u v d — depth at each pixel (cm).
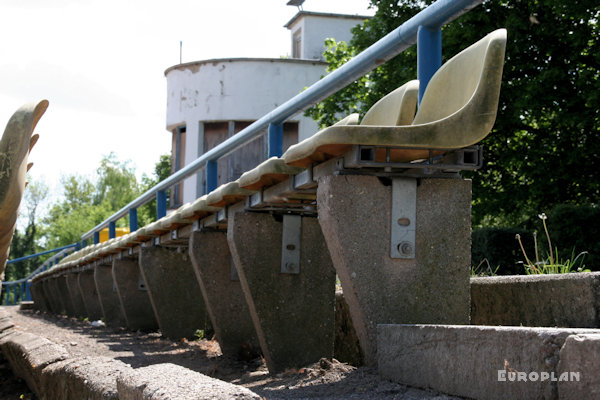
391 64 1848
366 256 385
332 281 563
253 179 496
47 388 468
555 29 1686
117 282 1209
